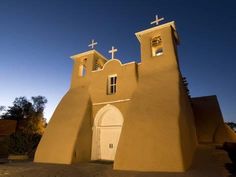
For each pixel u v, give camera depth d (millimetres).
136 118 11688
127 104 14719
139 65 15656
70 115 15836
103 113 16219
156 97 12281
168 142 9781
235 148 8633
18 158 16125
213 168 9023
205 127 18516
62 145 13883
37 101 40750
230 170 8344
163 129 10367
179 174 8250
